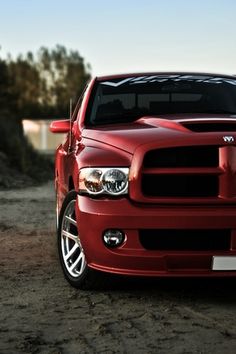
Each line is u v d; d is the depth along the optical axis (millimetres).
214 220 4410
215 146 4496
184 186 4504
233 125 4766
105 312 4352
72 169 5098
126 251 4516
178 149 4508
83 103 5887
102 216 4531
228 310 4398
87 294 4848
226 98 5875
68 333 3889
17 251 6707
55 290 4980
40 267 5875
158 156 4535
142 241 4523
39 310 4406
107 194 4602
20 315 4285
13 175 18141
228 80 6246
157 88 5953
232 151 4488
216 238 4492
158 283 5160
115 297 4750
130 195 4539
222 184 4477
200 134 4543
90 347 3637
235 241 4453
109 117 5586
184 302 4609
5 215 9836
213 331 3916
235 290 4957
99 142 4930
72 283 5039
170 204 4492
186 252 4465
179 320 4156
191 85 6035
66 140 6293
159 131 4734
